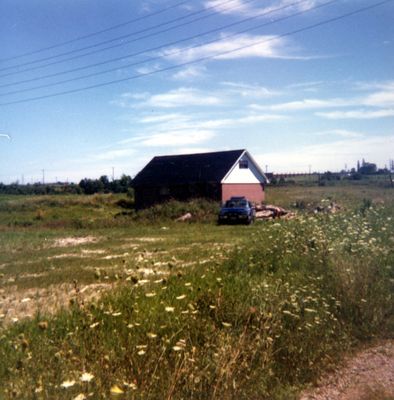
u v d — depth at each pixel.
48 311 6.89
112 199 54.34
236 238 21.14
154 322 5.68
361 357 6.31
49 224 32.03
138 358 4.89
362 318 7.30
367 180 68.56
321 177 78.88
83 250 18.31
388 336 7.00
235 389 4.79
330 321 6.89
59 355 4.48
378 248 9.80
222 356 5.00
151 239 22.03
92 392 4.06
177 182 46.66
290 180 77.88
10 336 5.34
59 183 78.62
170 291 6.97
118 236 24.27
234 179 45.41
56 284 10.59
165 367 4.85
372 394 5.25
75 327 5.46
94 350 4.92
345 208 17.03
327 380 5.62
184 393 4.63
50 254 17.22
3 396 3.84
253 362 5.35
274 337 5.92
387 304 7.74
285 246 10.82
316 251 10.00
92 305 6.04
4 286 10.68
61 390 3.98
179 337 5.54
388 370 5.88
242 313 6.36
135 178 50.34
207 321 6.03
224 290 7.08
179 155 51.56
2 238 23.38
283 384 5.32
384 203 19.12
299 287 7.66
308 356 5.80
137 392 4.39
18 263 14.81
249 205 33.25
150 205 48.81
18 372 4.28
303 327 6.27
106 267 12.80
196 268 9.59
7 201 50.06
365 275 8.28
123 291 6.96
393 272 8.91
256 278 8.40
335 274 8.33
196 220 33.97
